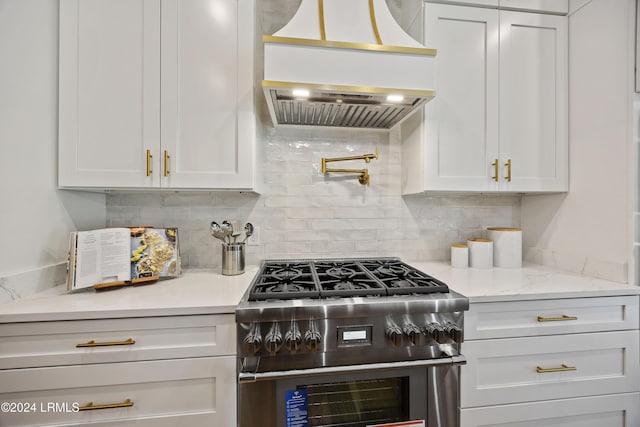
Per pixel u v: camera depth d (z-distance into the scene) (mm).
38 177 1076
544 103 1434
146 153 1172
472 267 1530
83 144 1152
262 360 931
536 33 1425
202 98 1201
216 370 939
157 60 1176
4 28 963
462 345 1044
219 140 1209
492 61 1395
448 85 1375
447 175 1384
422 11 1354
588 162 1351
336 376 964
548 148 1440
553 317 1099
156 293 1071
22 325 873
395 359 983
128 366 907
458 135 1386
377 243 1656
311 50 1069
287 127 1582
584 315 1120
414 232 1685
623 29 1204
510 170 1406
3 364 863
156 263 1232
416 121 1443
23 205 1022
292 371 913
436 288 1056
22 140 1019
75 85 1146
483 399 1056
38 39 1070
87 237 1096
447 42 1367
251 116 1222
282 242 1589
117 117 1162
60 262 1179
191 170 1199
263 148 1561
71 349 889
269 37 1050
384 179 1660
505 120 1408
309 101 1184
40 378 873
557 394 1102
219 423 939
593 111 1324
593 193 1329
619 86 1222
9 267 975
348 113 1367
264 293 983
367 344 959
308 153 1600
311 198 1604
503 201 1740
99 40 1152
